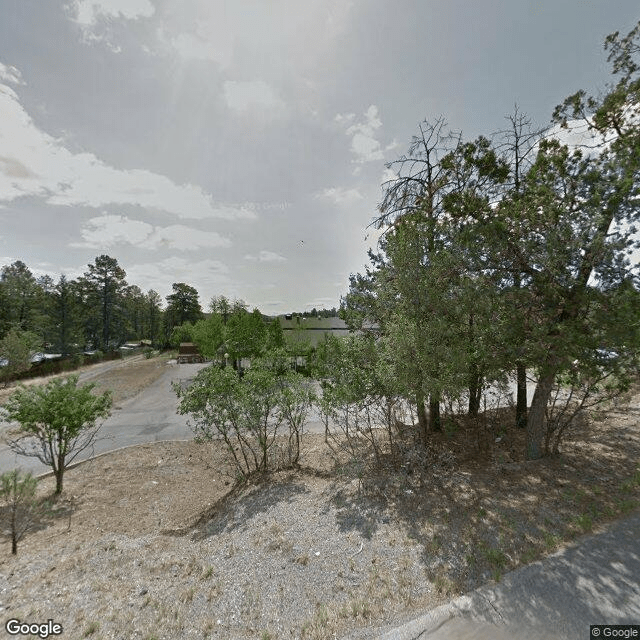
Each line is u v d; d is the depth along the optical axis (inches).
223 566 165.5
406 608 124.6
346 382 293.1
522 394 358.3
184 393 307.3
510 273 241.8
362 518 202.8
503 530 170.1
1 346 968.9
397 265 281.0
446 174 357.4
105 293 2164.1
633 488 200.8
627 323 175.9
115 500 291.6
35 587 152.6
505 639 104.7
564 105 311.1
